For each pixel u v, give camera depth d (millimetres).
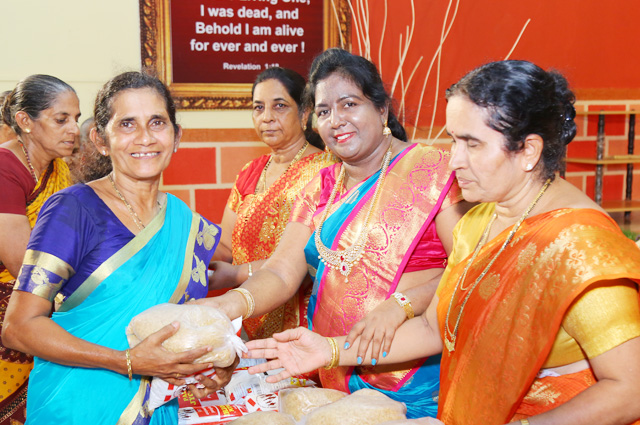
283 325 2547
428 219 1873
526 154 1277
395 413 1479
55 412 1505
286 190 2596
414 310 1771
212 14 3926
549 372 1304
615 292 1134
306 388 1716
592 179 4828
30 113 2289
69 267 1487
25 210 2250
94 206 1568
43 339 1422
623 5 4582
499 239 1376
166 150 1633
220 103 4012
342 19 4133
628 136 4777
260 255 2643
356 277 1877
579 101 4625
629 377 1100
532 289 1237
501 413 1302
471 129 1266
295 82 2689
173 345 1423
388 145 2004
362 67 1871
